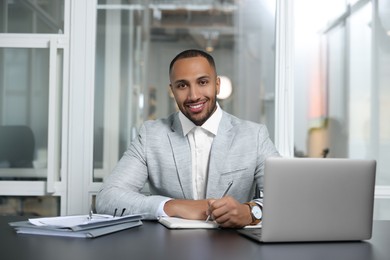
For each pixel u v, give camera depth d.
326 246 1.25
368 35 2.70
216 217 1.45
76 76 2.55
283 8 2.56
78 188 2.55
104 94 2.68
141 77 2.96
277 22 2.57
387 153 2.68
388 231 1.53
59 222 1.39
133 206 1.67
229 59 7.46
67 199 2.55
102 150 2.65
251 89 7.47
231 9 6.54
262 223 1.25
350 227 1.30
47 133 2.61
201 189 2.09
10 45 2.57
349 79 2.73
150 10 6.19
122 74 2.75
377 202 2.57
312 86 2.89
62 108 2.55
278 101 2.57
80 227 1.31
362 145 2.72
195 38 7.16
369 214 1.31
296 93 2.77
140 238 1.30
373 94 2.70
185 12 6.50
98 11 2.69
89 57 2.57
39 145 2.62
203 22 6.76
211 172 2.02
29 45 2.57
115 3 2.72
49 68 2.54
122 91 2.73
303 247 1.23
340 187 1.29
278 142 2.56
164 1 6.28
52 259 1.05
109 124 2.69
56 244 1.21
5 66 2.61
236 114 7.53
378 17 2.68
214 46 7.43
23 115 2.62
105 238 1.30
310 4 2.78
